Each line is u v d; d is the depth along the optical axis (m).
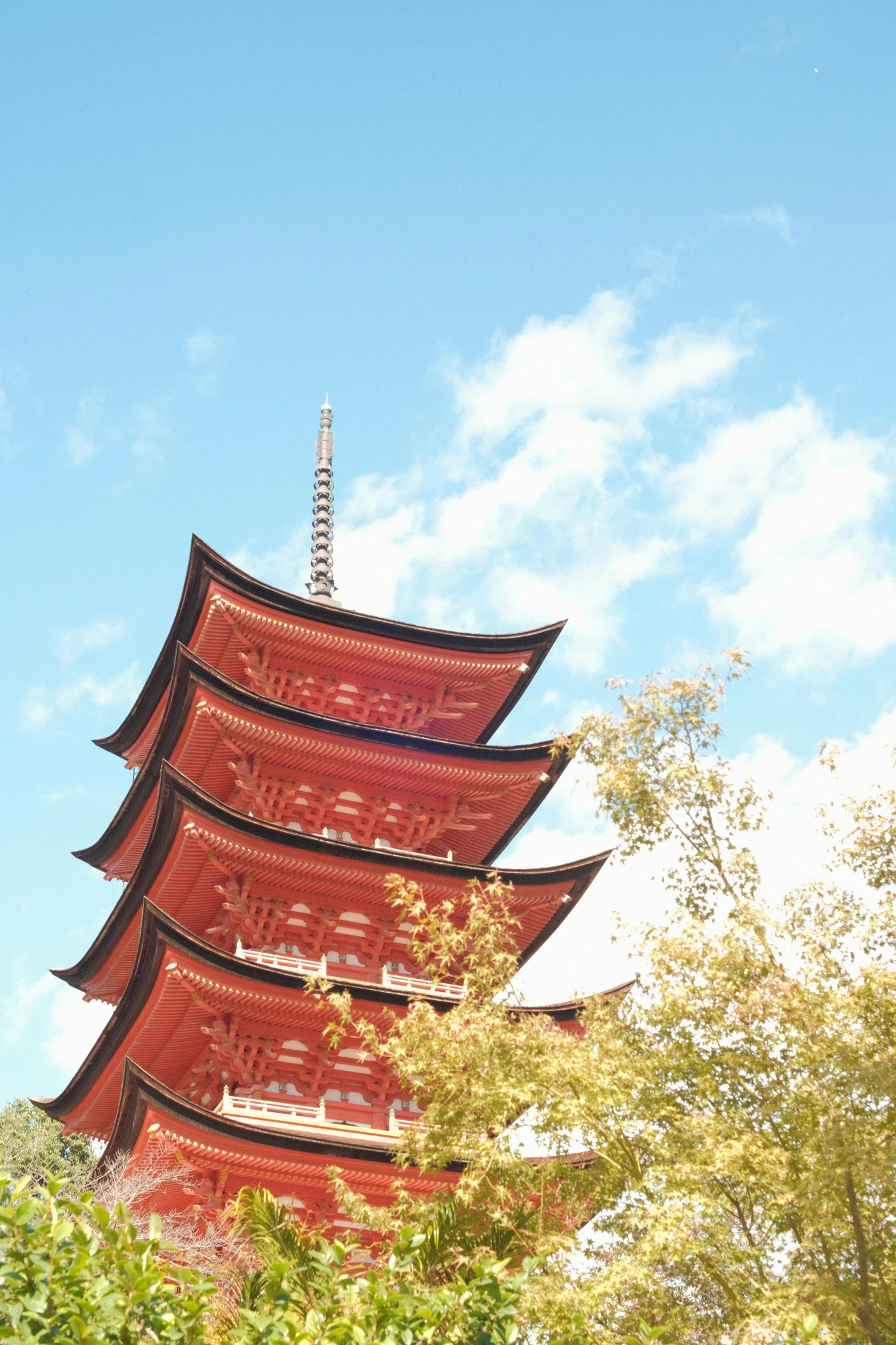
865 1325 15.89
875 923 19.03
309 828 34.75
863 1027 18.00
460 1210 17.70
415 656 36.78
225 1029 29.11
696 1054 18.53
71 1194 34.12
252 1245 23.56
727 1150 16.55
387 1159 26.66
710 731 20.14
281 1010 29.09
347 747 33.75
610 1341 15.65
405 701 37.94
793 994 17.27
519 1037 18.61
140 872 31.81
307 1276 14.77
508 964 21.09
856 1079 16.20
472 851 38.16
